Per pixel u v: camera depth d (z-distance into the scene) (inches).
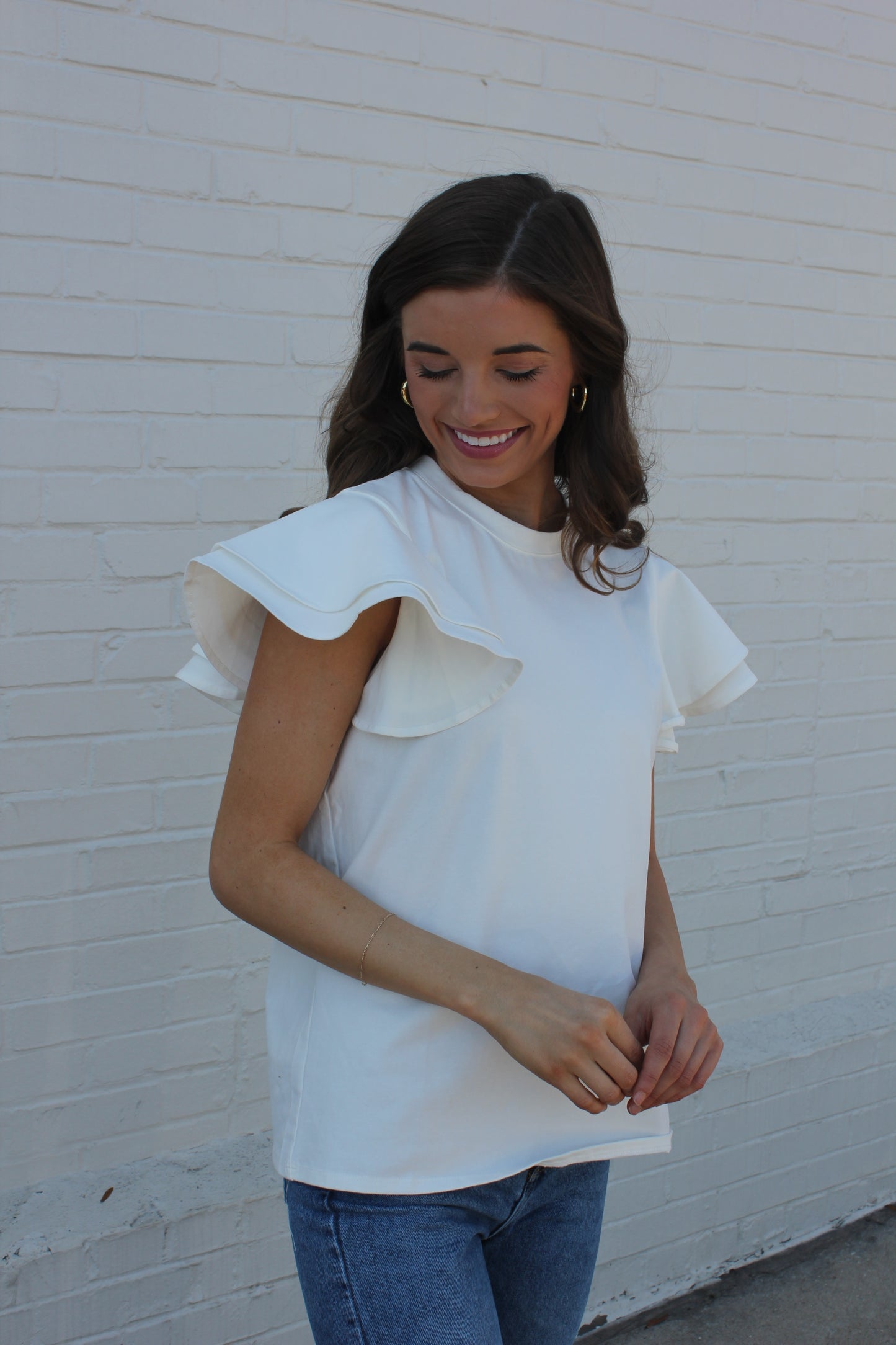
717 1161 98.0
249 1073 81.8
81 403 72.1
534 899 42.6
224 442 76.4
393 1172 41.4
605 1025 37.8
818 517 101.7
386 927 39.5
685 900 99.3
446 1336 40.7
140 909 77.1
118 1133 77.9
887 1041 106.3
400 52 78.7
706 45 90.7
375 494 42.6
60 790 74.0
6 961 73.5
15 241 69.3
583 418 47.1
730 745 99.9
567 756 42.3
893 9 99.5
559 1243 47.3
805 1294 96.3
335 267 78.3
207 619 41.9
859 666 105.7
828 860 106.3
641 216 89.6
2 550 70.9
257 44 74.2
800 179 96.7
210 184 74.0
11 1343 71.0
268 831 40.1
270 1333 79.0
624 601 48.9
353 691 40.5
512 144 83.4
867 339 102.0
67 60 69.2
